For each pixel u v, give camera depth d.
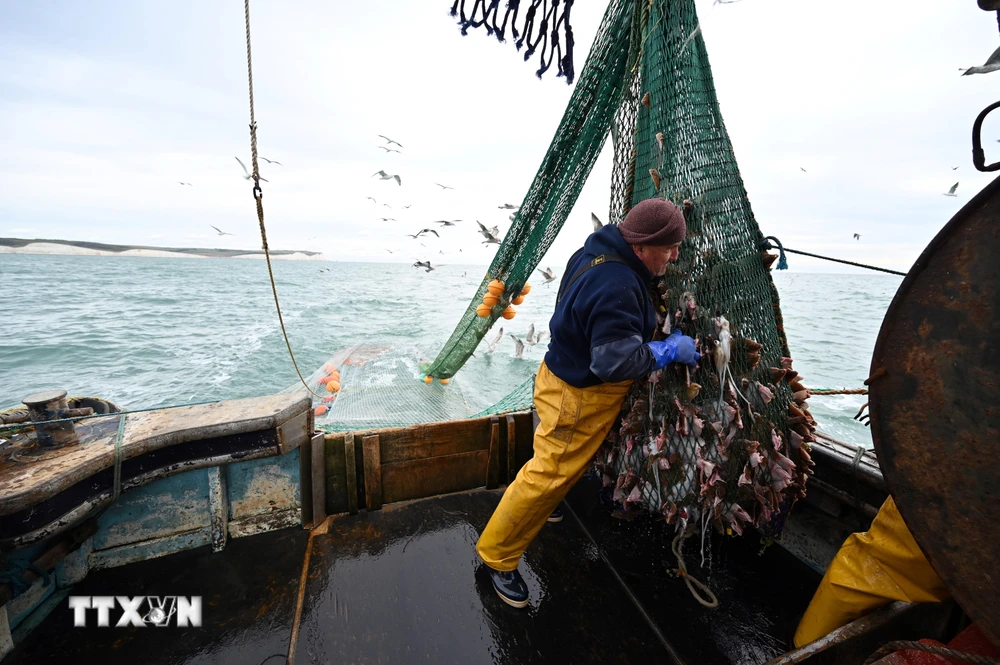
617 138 2.48
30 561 1.78
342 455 2.64
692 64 1.96
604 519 2.66
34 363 11.80
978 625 1.07
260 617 1.97
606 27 2.40
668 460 2.00
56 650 1.78
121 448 1.95
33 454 1.87
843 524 2.21
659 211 1.60
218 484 2.30
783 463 1.94
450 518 2.66
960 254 1.05
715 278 1.93
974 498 1.06
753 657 1.85
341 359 9.93
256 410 2.32
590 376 1.74
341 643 1.86
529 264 4.30
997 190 0.98
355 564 2.29
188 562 2.25
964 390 1.06
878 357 1.24
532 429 3.00
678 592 2.16
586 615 2.03
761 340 2.03
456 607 2.05
